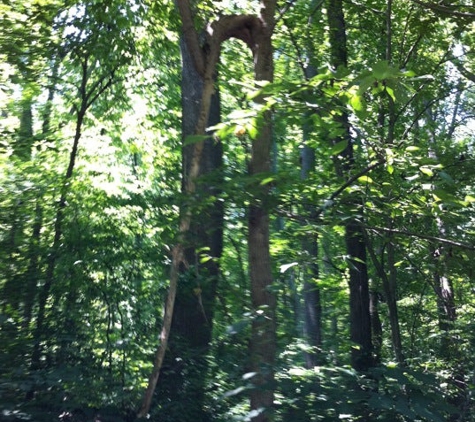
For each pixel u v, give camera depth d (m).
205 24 7.60
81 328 7.28
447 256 7.30
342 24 12.15
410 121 12.82
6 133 9.38
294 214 6.08
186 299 7.58
